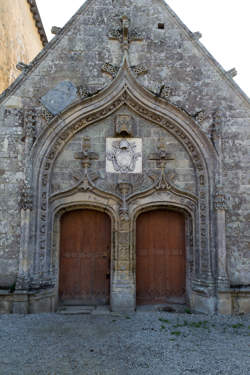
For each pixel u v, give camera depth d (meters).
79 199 9.57
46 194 9.35
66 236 9.95
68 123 9.67
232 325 7.80
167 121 9.86
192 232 9.59
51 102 9.77
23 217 8.89
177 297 9.79
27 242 8.79
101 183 9.63
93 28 10.27
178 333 7.16
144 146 9.87
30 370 5.27
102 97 9.79
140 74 10.03
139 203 9.60
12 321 7.86
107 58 10.10
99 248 9.93
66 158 9.74
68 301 9.66
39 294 8.79
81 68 10.01
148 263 9.94
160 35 10.27
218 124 9.51
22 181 9.29
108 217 10.04
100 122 9.98
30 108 9.62
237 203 9.27
